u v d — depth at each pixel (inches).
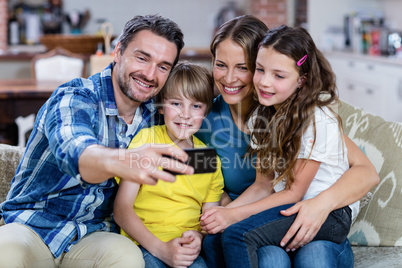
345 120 77.4
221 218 62.1
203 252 64.0
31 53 212.1
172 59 63.2
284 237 59.5
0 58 208.4
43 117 61.8
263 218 60.0
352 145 69.4
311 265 57.3
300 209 60.4
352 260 62.5
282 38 62.4
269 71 62.7
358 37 213.0
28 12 262.7
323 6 229.5
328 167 65.4
